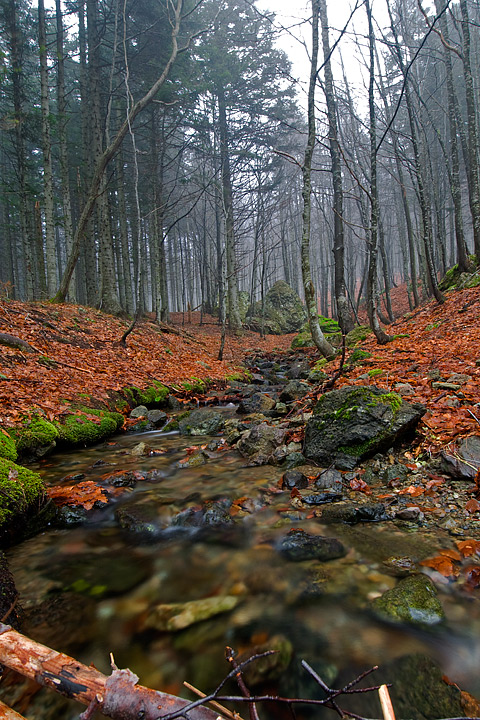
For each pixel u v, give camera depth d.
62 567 2.48
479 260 13.91
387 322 17.92
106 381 7.62
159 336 14.09
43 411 5.34
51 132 17.53
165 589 2.23
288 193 33.00
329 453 3.98
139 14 17.00
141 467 4.43
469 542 2.42
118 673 1.18
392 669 1.61
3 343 7.20
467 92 13.12
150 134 20.39
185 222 36.12
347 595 2.06
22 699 1.52
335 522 2.87
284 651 1.73
